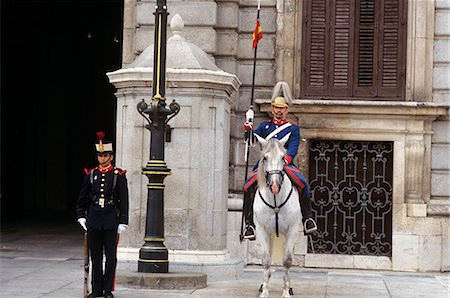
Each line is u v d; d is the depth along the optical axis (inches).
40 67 1828.2
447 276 974.4
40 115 1828.2
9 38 1750.7
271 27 1051.3
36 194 1819.6
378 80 1044.5
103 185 716.0
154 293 754.2
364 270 1016.9
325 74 1049.5
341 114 1019.9
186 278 787.4
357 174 1039.6
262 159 725.3
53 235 1314.0
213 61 1015.0
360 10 1051.3
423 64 1031.0
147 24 1031.0
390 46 1044.5
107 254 719.1
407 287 860.0
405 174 1019.9
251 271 961.5
